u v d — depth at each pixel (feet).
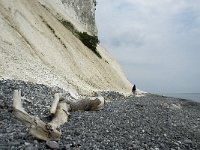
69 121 54.49
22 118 39.01
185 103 173.58
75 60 164.14
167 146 46.50
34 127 37.52
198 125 79.56
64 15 227.20
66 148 35.83
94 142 40.96
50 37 158.30
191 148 48.39
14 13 140.46
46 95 75.46
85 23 283.59
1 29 118.93
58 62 141.49
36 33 145.89
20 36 128.67
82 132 46.16
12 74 91.45
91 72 172.45
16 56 108.78
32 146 33.91
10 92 66.39
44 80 102.06
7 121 44.42
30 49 126.62
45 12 185.26
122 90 198.29
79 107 66.23
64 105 56.39
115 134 49.24
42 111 57.98
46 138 37.70
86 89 130.41
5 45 110.83
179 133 59.98
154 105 112.98
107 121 59.98
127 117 70.28
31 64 111.24
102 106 70.18
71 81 128.47
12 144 33.50
